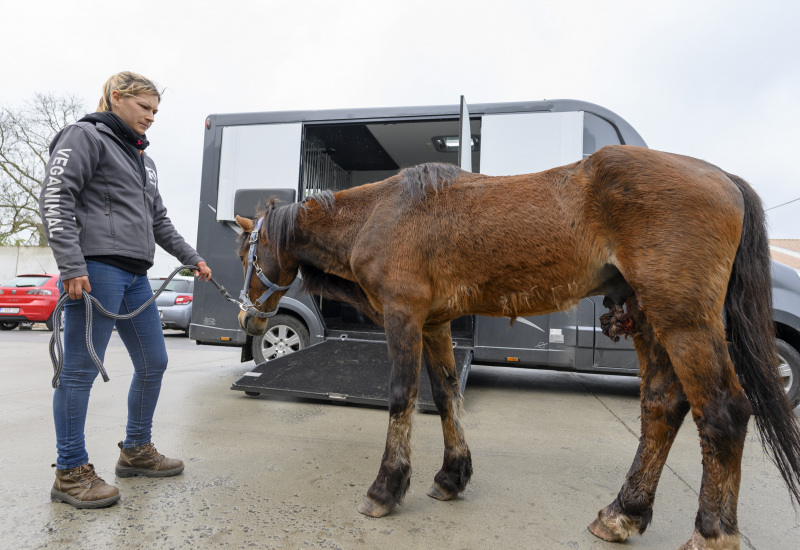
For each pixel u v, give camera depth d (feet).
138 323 7.65
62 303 6.57
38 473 7.94
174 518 6.47
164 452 9.14
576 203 6.10
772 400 5.64
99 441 9.69
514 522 6.66
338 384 13.21
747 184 6.05
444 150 20.29
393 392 6.86
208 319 16.93
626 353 14.24
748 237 5.84
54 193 6.42
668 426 6.16
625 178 5.76
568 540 6.19
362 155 21.15
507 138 15.16
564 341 14.62
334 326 18.16
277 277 8.74
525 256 6.30
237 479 7.90
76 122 6.94
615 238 5.85
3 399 13.20
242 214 15.94
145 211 7.56
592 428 11.73
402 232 6.99
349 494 7.43
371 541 6.01
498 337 15.02
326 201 8.16
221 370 19.39
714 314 5.40
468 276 6.69
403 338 6.84
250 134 16.96
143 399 7.86
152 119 7.68
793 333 13.94
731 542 5.20
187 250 8.61
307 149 19.17
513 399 14.98
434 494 7.39
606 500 7.47
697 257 5.39
